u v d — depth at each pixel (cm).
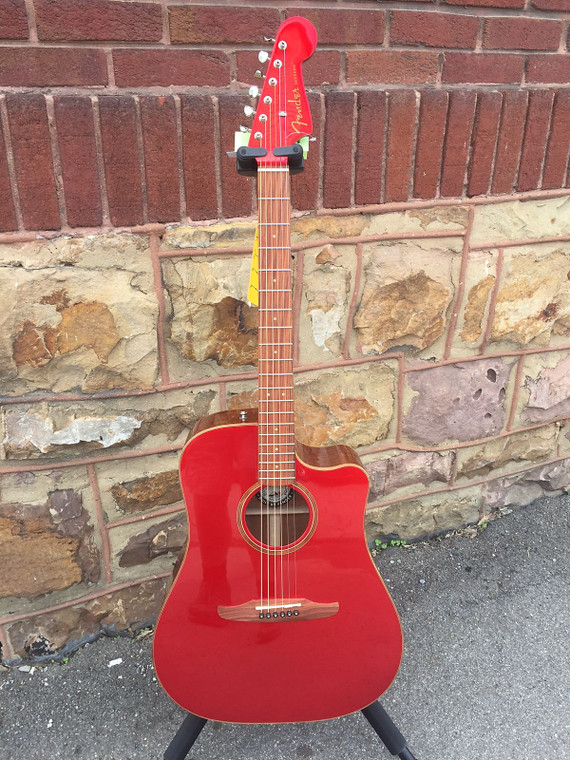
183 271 165
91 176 148
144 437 181
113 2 139
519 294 212
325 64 161
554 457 257
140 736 169
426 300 198
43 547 178
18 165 141
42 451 168
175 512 194
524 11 178
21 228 147
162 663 141
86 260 155
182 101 150
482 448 237
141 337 167
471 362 218
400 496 230
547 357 232
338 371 199
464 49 174
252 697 147
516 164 192
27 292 151
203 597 137
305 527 146
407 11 163
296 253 176
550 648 196
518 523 250
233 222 166
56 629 188
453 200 188
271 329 128
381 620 142
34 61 137
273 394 129
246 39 152
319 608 138
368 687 149
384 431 216
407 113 171
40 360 159
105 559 188
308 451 142
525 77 185
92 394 169
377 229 184
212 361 181
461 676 186
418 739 167
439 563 230
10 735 169
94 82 144
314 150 167
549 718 173
